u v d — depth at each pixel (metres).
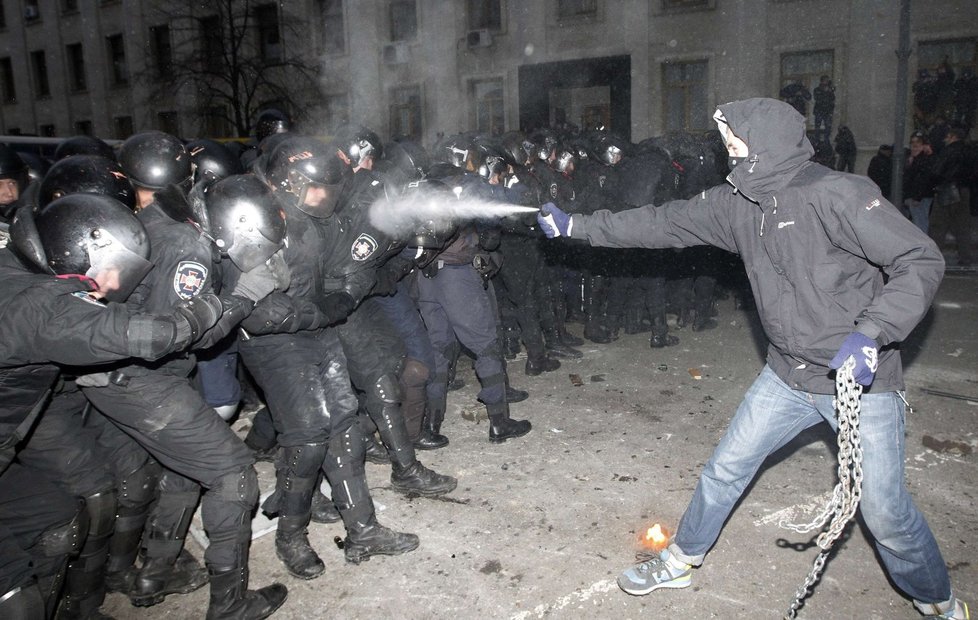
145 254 2.22
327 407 3.03
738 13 17.42
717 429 4.41
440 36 21.28
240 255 2.62
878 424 2.16
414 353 4.07
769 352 2.45
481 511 3.49
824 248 2.11
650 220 2.60
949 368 5.36
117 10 27.94
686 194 6.71
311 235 2.95
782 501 3.46
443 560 3.09
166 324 2.15
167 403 2.46
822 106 16.45
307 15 23.27
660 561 2.78
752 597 2.74
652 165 6.03
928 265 1.93
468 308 4.11
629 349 6.23
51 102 30.73
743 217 2.30
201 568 3.01
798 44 16.95
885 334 1.94
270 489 3.77
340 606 2.80
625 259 6.20
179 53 26.58
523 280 5.38
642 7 18.48
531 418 4.70
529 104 20.38
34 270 2.13
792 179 2.15
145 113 27.92
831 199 2.05
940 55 15.80
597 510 3.47
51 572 2.44
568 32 19.55
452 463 4.05
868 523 2.27
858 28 16.25
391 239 3.23
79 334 2.03
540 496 3.63
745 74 17.64
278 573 3.04
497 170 4.64
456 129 21.62
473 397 5.16
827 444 4.06
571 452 4.14
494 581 2.92
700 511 2.60
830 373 2.22
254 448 4.18
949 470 3.73
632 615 2.68
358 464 3.10
